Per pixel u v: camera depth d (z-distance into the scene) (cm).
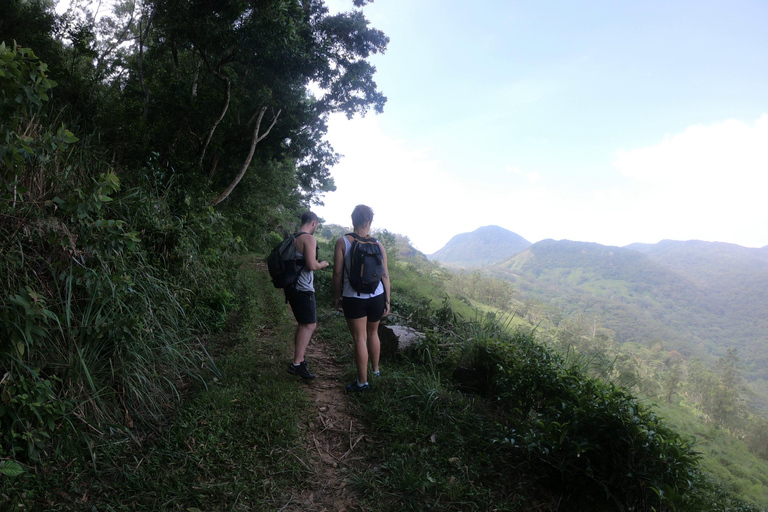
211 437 284
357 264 378
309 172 2423
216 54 1116
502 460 294
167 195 630
